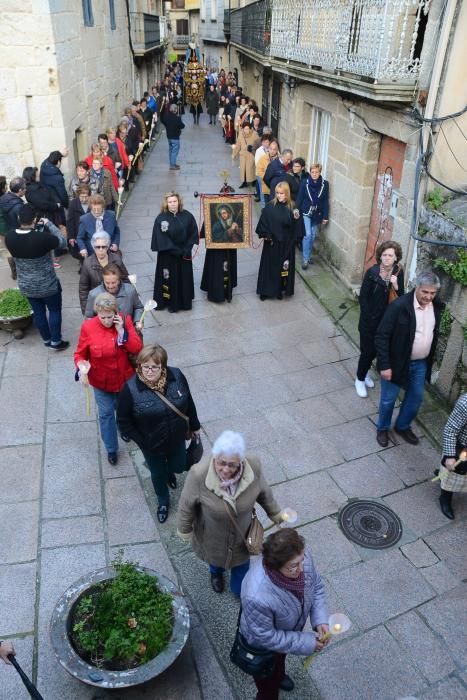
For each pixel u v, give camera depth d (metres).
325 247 9.29
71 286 8.37
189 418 3.86
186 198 13.05
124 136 13.34
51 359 6.47
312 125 10.52
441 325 5.65
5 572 3.94
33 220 5.82
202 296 8.19
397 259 5.10
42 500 4.56
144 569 3.51
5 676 3.31
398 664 3.46
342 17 7.27
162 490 4.25
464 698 3.29
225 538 3.24
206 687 3.31
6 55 9.01
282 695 3.28
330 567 4.07
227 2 31.64
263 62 13.36
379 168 7.54
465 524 4.46
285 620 2.57
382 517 4.50
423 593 3.90
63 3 9.84
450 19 5.45
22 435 5.27
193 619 3.69
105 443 4.82
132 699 3.22
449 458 4.17
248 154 13.55
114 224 7.17
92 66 12.60
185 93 27.42
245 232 7.36
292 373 6.39
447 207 5.87
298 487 4.78
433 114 5.86
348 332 7.23
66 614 3.23
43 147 9.87
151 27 23.97
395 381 4.88
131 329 4.39
